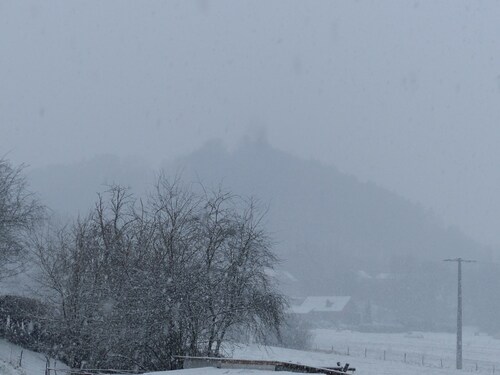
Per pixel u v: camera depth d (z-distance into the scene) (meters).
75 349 32.22
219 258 29.52
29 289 37.66
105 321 29.16
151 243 30.08
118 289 29.38
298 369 18.06
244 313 28.66
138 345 27.92
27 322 39.03
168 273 28.59
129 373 26.52
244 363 19.39
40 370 33.19
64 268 34.53
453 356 81.19
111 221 33.47
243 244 29.61
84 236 34.94
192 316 28.05
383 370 49.66
